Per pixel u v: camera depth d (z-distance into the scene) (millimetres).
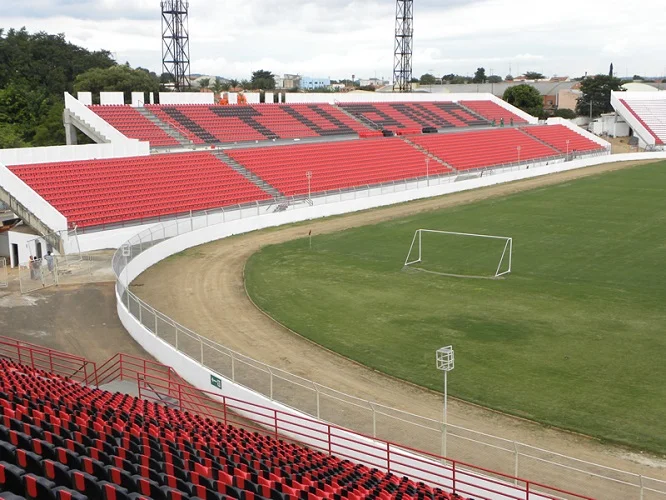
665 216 62438
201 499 13922
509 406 25062
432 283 42531
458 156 96438
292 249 52844
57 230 48062
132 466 15328
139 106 86375
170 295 40625
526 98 156625
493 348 30984
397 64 137250
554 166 97188
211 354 29375
